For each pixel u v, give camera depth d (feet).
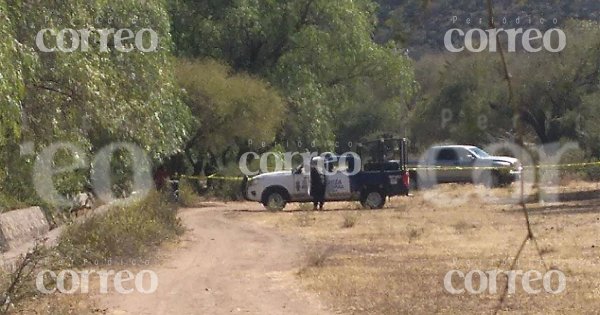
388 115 167.32
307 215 85.87
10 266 38.58
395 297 39.09
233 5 133.39
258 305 37.86
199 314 35.83
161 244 58.08
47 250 40.22
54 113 41.24
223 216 86.43
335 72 141.28
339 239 64.03
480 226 70.74
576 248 54.95
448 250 55.62
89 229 50.78
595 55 113.50
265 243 62.13
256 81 121.19
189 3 132.67
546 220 74.18
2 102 30.86
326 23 137.90
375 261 51.21
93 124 43.55
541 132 130.72
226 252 56.75
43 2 41.19
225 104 113.91
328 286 42.27
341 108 149.79
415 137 139.95
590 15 80.07
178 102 80.53
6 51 31.58
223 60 128.57
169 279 44.75
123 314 35.58
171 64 71.41
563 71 109.91
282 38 136.36
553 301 37.91
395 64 137.69
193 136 110.52
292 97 132.26
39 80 40.60
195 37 130.11
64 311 35.04
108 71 45.73
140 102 48.93
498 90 63.10
